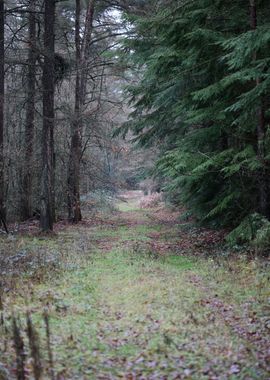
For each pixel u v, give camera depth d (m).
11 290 9.37
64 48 26.95
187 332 7.12
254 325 7.34
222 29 13.91
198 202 16.95
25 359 5.78
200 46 13.47
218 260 12.35
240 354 6.20
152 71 15.55
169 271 11.54
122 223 24.80
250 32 10.09
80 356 6.11
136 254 13.88
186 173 14.05
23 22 25.16
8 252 13.33
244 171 12.79
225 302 8.70
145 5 22.03
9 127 25.16
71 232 19.83
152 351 6.35
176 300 8.86
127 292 9.46
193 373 5.67
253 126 12.91
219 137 15.25
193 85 15.02
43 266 11.50
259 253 11.93
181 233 18.78
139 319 7.74
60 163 24.55
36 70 24.34
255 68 10.47
